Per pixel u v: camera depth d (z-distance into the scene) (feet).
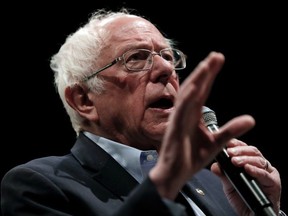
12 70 20.85
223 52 22.33
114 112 10.43
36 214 8.91
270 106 22.35
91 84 10.72
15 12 20.36
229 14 22.17
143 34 10.71
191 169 6.37
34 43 20.68
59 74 11.44
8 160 20.81
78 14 20.43
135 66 10.37
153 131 10.02
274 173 9.80
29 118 21.13
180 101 5.86
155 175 6.33
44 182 9.28
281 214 10.36
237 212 10.29
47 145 21.25
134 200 6.35
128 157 10.30
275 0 22.16
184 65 11.27
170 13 21.74
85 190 9.39
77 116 11.08
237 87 22.45
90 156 10.16
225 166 8.80
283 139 22.07
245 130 6.47
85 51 10.91
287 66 22.18
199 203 10.42
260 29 22.25
